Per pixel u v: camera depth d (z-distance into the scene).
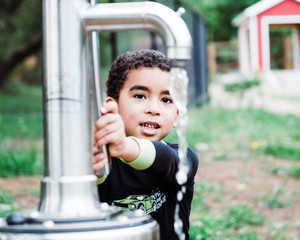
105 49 14.11
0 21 16.17
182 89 0.90
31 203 4.53
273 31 4.11
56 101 0.92
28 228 0.84
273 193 5.09
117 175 1.54
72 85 0.92
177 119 1.54
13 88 19.83
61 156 0.91
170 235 1.52
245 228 4.03
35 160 6.25
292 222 4.25
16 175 5.77
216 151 7.63
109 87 1.55
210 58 19.44
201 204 4.73
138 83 1.44
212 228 3.72
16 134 9.59
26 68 22.64
